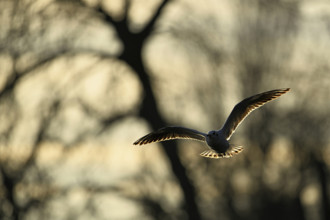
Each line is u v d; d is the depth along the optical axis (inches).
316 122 833.5
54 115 799.1
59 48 816.9
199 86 830.5
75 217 829.8
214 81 826.2
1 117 785.6
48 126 794.8
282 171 850.8
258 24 825.5
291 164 851.4
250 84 818.2
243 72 819.4
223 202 855.1
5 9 787.4
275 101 832.3
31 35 792.9
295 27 830.5
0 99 786.2
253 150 835.4
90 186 832.3
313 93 832.9
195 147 850.8
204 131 832.9
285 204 853.8
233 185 843.4
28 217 806.5
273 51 825.5
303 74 833.5
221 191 846.5
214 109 826.2
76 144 815.1
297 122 832.3
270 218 850.1
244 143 837.2
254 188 845.8
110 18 854.5
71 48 824.3
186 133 343.3
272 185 850.1
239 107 332.5
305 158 847.7
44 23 800.9
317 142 845.8
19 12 787.4
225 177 841.5
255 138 832.3
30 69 797.2
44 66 806.5
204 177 853.2
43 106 802.8
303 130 836.0
